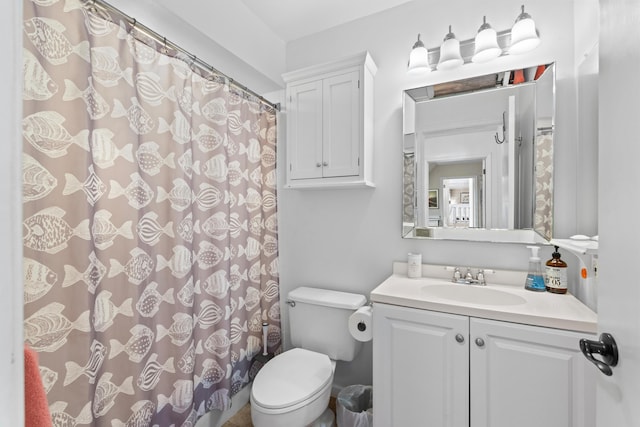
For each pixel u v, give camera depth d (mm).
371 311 1392
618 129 539
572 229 1336
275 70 1962
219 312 1488
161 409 1216
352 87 1634
